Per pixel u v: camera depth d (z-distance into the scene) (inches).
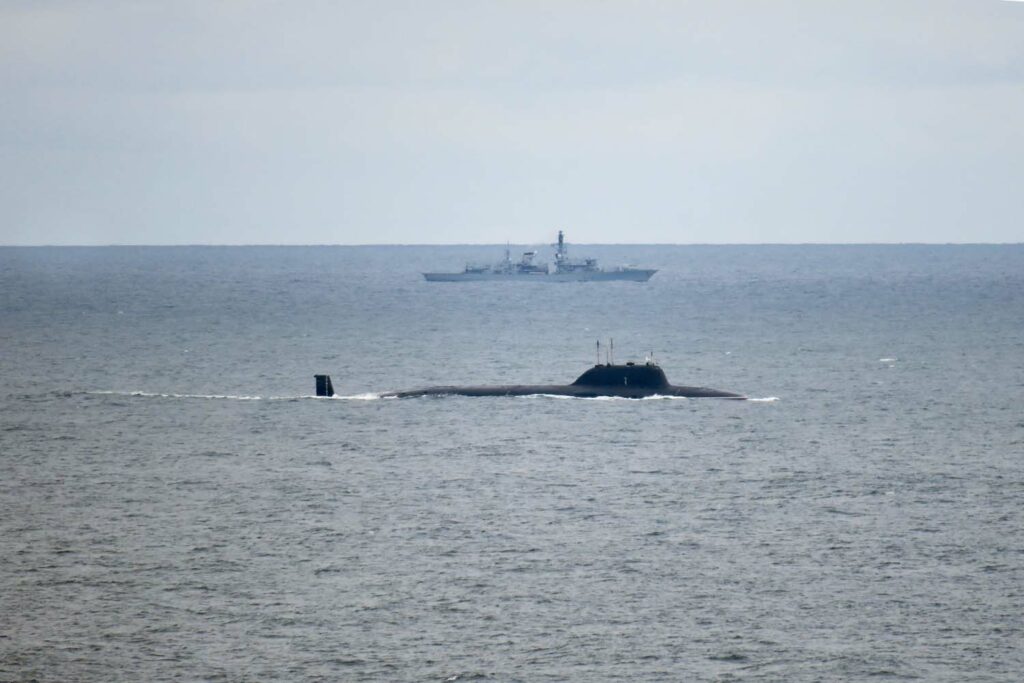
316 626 7711.6
